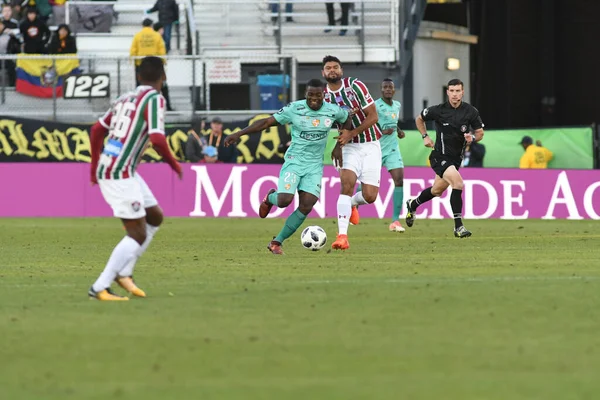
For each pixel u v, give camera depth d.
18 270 31.52
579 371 14.91
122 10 79.50
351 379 14.41
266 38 80.12
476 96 98.44
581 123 94.69
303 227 56.12
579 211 64.81
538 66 95.44
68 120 70.50
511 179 64.81
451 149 45.47
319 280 27.06
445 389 13.73
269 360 15.75
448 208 64.88
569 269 30.08
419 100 89.31
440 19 94.69
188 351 16.52
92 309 21.59
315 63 80.31
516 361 15.63
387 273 29.03
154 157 65.81
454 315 20.23
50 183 66.12
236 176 65.06
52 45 71.88
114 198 23.39
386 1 78.00
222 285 26.06
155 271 30.38
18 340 17.66
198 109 70.56
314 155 36.03
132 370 15.09
